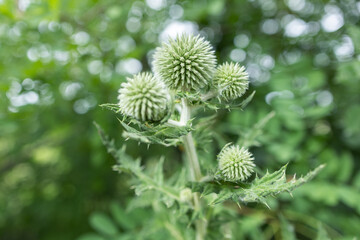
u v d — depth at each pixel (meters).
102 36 0.55
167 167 0.61
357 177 0.44
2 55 0.49
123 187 0.70
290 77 0.51
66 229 0.72
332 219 0.46
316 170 0.27
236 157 0.28
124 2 0.54
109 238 0.45
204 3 0.54
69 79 0.51
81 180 0.66
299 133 0.47
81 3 0.50
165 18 0.59
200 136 0.32
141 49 0.52
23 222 0.81
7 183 0.90
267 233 0.47
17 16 0.46
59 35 0.49
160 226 0.38
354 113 0.51
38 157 0.76
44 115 0.55
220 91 0.28
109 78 0.51
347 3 0.62
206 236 0.31
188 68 0.28
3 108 0.49
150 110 0.26
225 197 0.26
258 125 0.36
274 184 0.26
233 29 0.68
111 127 0.54
